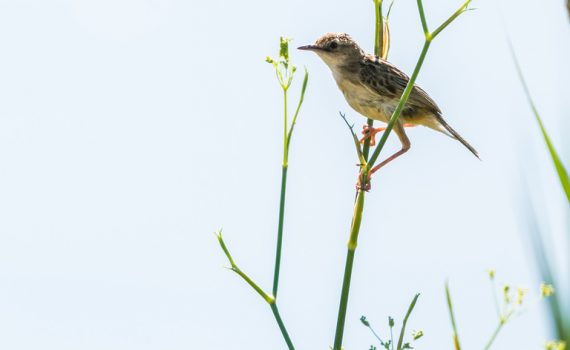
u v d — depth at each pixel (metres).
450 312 6.23
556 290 5.43
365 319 6.96
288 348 7.39
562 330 5.30
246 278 7.48
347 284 7.67
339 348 7.55
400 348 6.96
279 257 7.60
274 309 7.48
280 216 7.68
